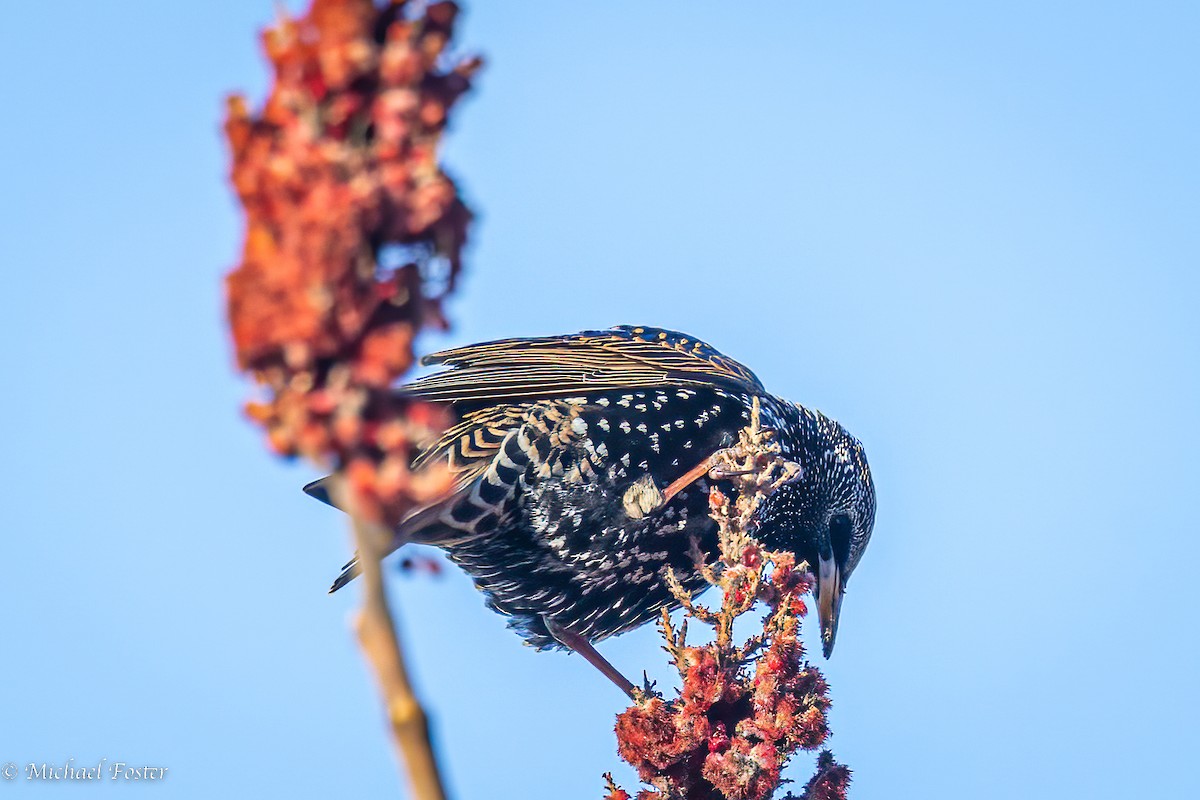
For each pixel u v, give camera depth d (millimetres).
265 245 3457
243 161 3453
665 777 9516
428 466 13031
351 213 3365
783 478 10789
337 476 3498
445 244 3498
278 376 3510
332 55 3373
